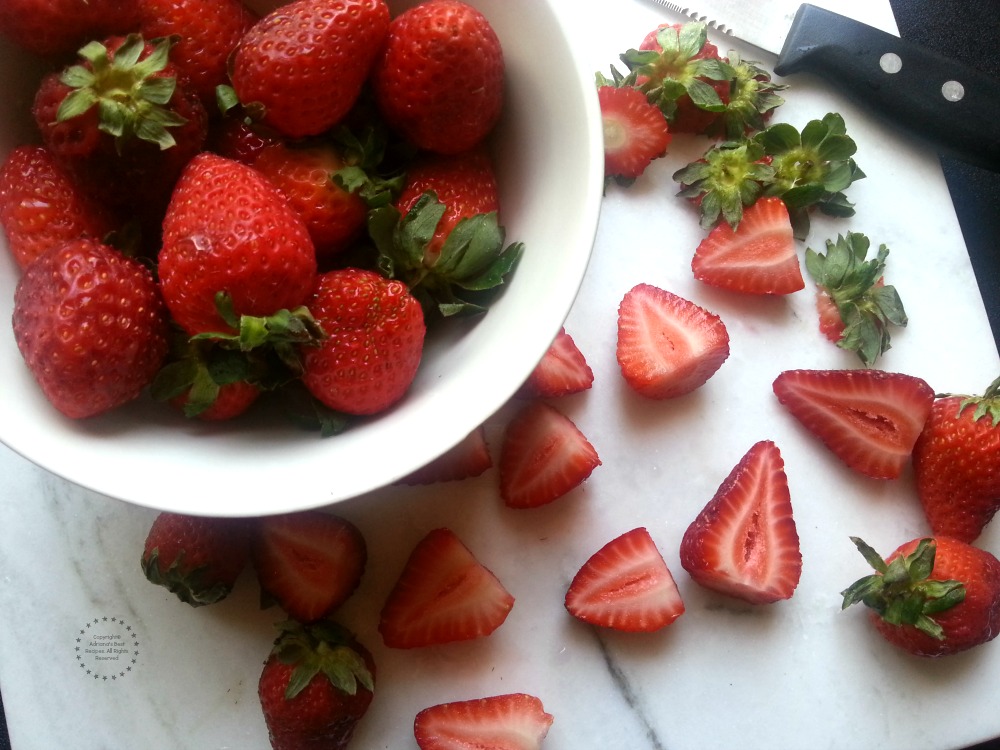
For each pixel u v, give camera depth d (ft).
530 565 0.84
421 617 0.81
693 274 0.90
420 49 0.61
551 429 0.84
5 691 0.81
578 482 0.83
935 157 0.95
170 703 0.81
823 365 0.90
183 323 0.60
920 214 0.94
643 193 0.91
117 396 0.60
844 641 0.85
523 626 0.83
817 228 0.93
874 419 0.87
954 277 0.93
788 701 0.84
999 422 0.84
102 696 0.81
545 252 0.64
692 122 0.91
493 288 0.67
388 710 0.82
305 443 0.63
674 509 0.86
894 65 0.90
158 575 0.76
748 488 0.84
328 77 0.61
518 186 0.69
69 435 0.59
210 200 0.58
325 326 0.60
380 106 0.66
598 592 0.82
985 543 0.89
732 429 0.88
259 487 0.59
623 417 0.87
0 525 0.82
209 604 0.80
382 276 0.63
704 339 0.84
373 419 0.64
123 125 0.58
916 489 0.89
